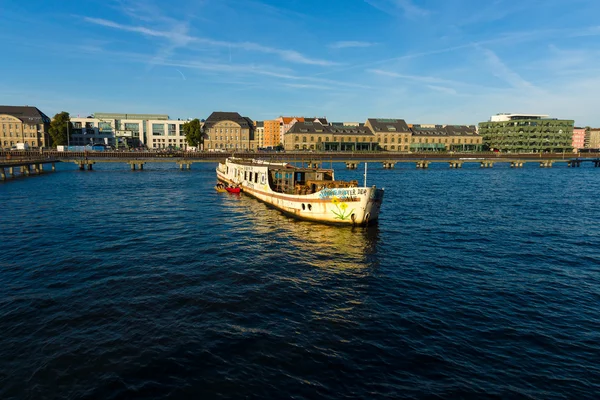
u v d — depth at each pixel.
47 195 48.66
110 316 14.68
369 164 133.62
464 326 14.51
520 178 81.69
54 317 14.52
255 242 26.20
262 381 11.09
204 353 12.36
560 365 12.14
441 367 11.91
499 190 58.66
